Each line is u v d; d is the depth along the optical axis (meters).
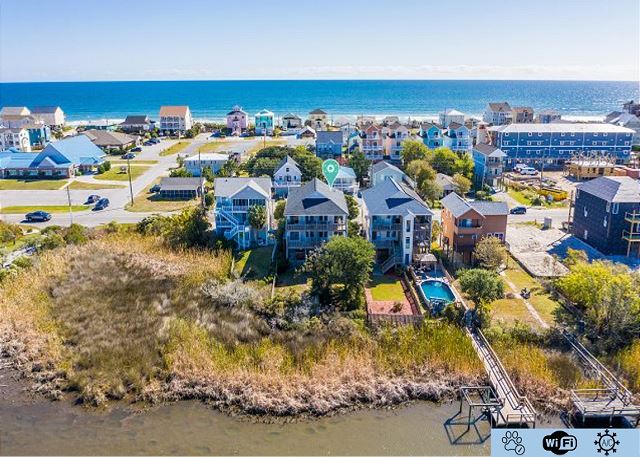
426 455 36.66
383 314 51.41
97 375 45.19
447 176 103.31
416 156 116.06
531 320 52.91
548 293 59.06
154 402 42.41
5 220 86.25
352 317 52.44
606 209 69.62
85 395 42.91
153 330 51.62
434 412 41.25
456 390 43.34
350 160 116.19
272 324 52.16
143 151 152.38
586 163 117.12
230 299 56.12
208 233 75.38
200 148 157.25
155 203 96.62
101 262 67.44
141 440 38.34
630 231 68.25
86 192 104.44
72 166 118.00
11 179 115.12
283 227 72.06
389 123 172.62
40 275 62.81
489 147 109.31
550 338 49.06
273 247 72.88
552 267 65.19
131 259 68.38
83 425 39.94
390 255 67.19
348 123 193.50
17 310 54.66
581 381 43.19
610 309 48.72
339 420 40.44
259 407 41.41
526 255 70.19
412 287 59.44
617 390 41.31
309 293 56.62
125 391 43.56
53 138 178.50
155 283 61.78
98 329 51.94
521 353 46.38
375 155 134.88
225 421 40.38
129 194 103.19
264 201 73.56
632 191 69.25
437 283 61.19
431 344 47.34
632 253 69.81
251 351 47.78
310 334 50.28
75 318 54.06
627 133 130.75
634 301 48.69
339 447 37.50
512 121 193.38
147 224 78.19
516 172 123.00
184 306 56.25
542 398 42.03
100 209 92.69
